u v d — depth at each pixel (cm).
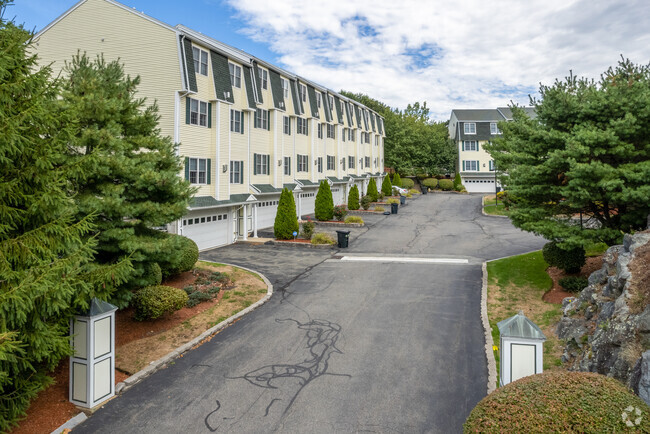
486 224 3086
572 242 1306
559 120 1421
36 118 670
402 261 1983
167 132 2066
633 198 1177
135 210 1071
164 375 912
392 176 6431
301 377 895
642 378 579
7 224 662
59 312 738
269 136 2981
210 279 1586
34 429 715
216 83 2294
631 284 807
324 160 3981
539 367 683
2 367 654
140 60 2100
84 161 796
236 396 823
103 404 800
